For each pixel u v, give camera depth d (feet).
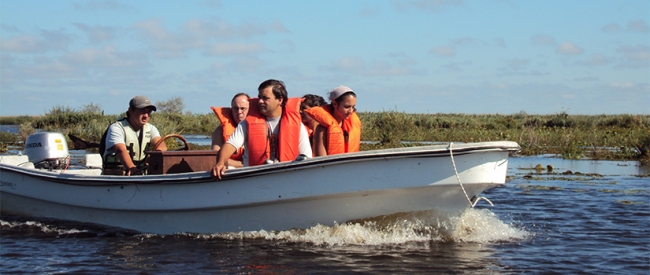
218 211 20.80
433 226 19.83
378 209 19.34
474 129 105.91
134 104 23.89
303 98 23.75
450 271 16.83
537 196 31.89
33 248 19.90
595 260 18.11
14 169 24.98
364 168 18.61
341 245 19.48
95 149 67.92
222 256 18.44
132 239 21.13
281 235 20.52
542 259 18.13
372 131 93.76
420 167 18.33
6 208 25.94
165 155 22.03
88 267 17.49
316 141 21.18
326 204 19.45
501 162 18.79
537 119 134.21
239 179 19.92
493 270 16.97
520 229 22.50
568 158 60.23
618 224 23.75
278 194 19.51
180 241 20.56
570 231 22.31
